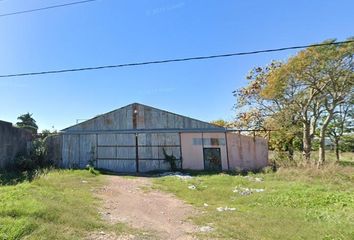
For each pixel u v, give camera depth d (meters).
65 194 11.70
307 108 24.62
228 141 24.05
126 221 9.14
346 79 21.86
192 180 17.56
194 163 23.81
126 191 14.30
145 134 24.38
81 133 24.91
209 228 8.70
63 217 8.25
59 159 24.47
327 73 21.94
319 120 26.86
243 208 11.22
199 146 23.97
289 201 11.70
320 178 17.81
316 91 23.55
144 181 17.67
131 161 24.16
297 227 8.59
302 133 27.16
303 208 10.86
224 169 23.59
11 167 20.97
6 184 14.77
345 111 30.52
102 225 8.29
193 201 12.48
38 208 8.39
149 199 12.79
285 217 9.72
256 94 29.88
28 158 21.67
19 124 45.12
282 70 23.28
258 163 23.91
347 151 37.78
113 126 24.72
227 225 8.87
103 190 14.01
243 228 8.59
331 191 13.50
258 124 29.42
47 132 25.83
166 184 16.50
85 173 19.19
